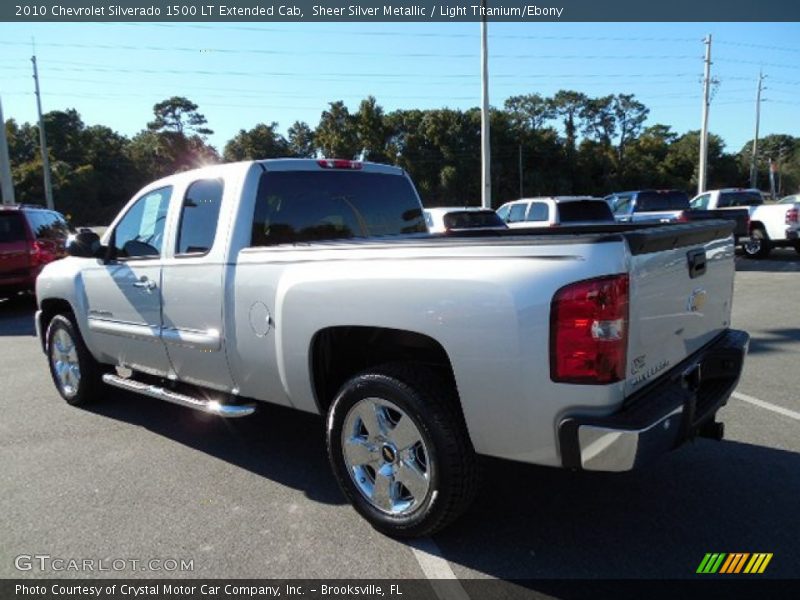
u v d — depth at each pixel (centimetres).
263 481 400
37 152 8825
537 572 295
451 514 305
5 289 1123
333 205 449
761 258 1756
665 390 289
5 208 1135
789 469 396
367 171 480
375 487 331
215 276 391
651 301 283
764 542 315
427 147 7950
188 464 429
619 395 265
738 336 383
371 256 317
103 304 495
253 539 329
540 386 266
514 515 348
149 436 485
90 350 532
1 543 331
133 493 386
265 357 369
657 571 293
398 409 314
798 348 713
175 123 10144
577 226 431
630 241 263
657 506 354
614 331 258
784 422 479
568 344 259
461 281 283
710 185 9938
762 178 10981
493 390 278
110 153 9338
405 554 312
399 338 335
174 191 438
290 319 348
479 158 8019
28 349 841
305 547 321
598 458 260
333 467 348
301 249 348
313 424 508
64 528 345
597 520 341
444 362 335
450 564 303
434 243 294
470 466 302
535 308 263
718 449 429
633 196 1806
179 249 427
